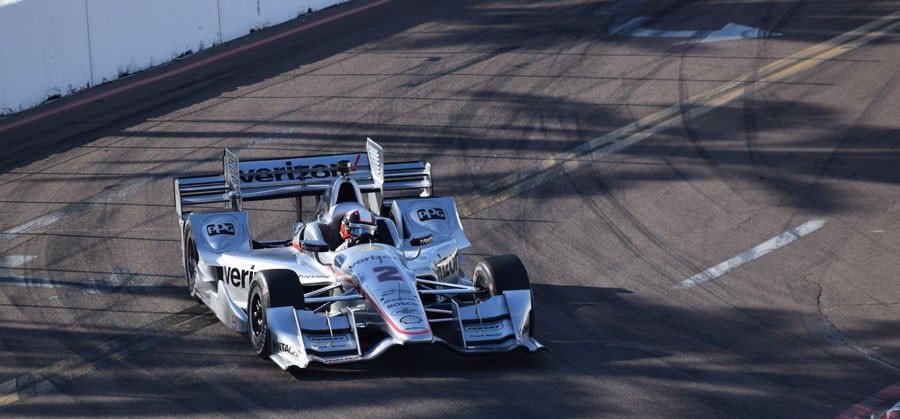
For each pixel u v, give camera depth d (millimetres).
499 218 21328
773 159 24469
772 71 31000
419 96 29797
